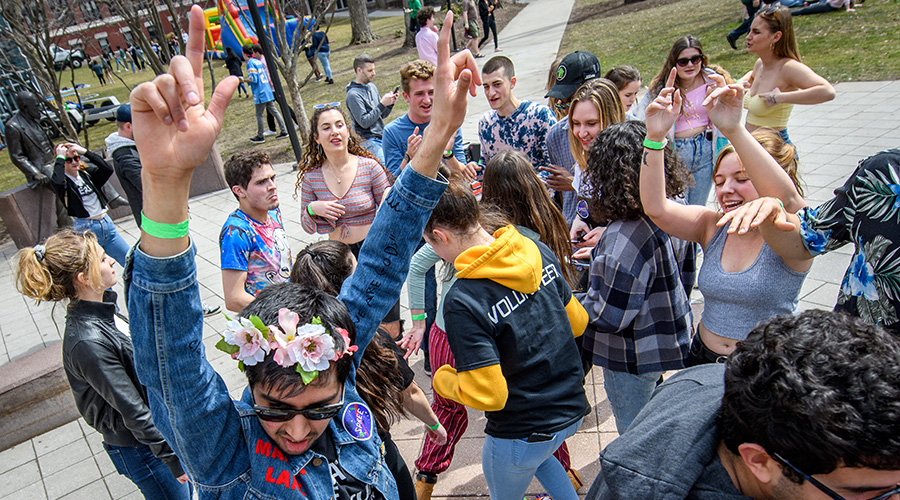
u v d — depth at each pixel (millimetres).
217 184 9484
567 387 2098
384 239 1433
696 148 4188
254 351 1142
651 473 1164
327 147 3732
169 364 1101
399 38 23656
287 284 1309
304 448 1260
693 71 4113
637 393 2518
